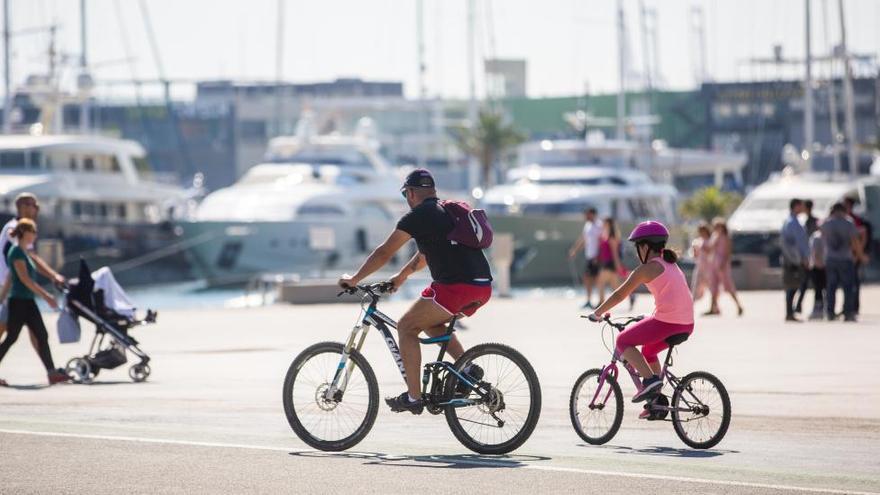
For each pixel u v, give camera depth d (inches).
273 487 961.5
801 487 954.7
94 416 1406.3
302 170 7032.5
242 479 996.6
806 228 3189.0
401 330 1133.1
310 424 1152.8
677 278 1152.8
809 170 7716.5
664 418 1167.0
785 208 6048.2
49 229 6240.2
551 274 6486.2
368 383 1144.2
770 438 1222.9
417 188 1142.3
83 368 1803.6
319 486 964.6
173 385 1743.4
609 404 1182.9
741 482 976.3
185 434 1258.6
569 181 7421.3
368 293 1147.3
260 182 7081.7
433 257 1123.9
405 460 1091.9
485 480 989.2
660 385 1159.6
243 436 1245.7
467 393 1122.7
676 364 1937.7
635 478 994.7
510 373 1118.4
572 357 2073.1
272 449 1152.2
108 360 1798.7
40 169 6417.3
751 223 6013.8
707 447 1156.5
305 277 6569.9
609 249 3484.3
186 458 1099.3
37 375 1937.7
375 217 6811.0
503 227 6451.8
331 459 1095.6
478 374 1122.0
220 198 6934.1
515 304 3836.1
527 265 6446.9
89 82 7401.6
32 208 1828.2
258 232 6668.3
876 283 5423.2
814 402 1488.7
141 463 1072.2
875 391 1589.6
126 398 1584.6
